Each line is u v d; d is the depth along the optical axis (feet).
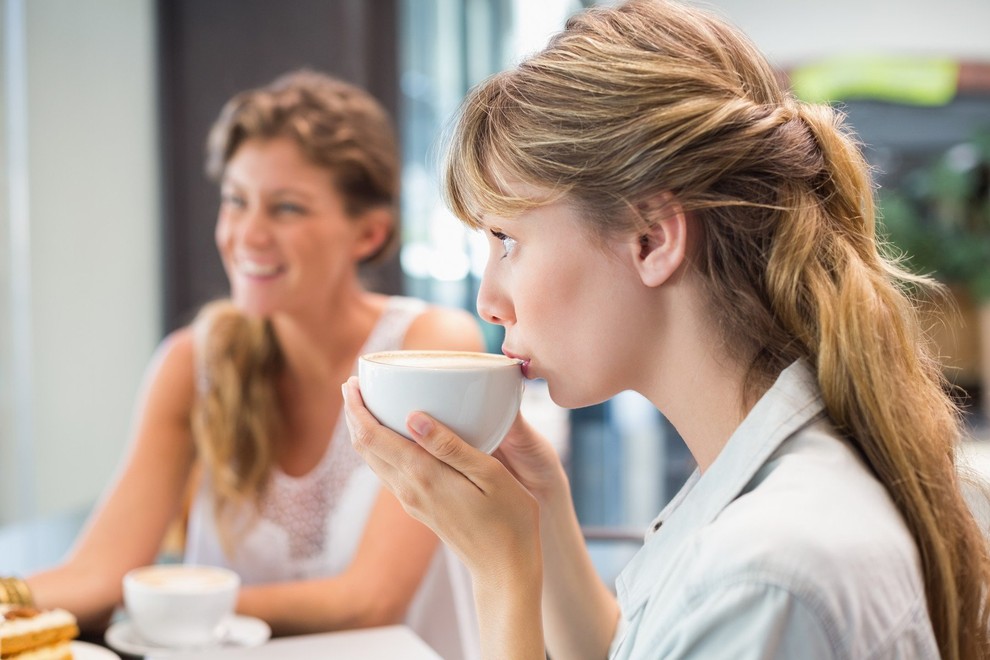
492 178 2.69
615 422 12.41
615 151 2.50
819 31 16.44
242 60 9.50
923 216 18.22
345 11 9.42
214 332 5.51
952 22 16.39
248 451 5.38
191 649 3.90
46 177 9.35
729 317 2.55
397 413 2.73
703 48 2.66
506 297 2.79
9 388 9.21
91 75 9.51
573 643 3.53
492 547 2.75
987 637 2.58
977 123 17.46
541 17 10.39
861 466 2.39
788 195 2.56
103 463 9.80
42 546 5.78
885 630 2.10
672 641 2.13
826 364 2.43
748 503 2.27
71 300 9.50
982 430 14.32
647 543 2.68
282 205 5.10
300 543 5.34
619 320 2.60
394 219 5.62
